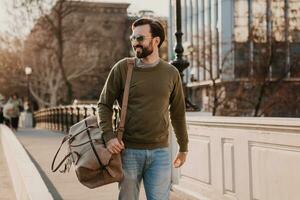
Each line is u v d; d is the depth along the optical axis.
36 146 17.34
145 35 3.79
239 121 5.75
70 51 53.19
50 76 52.50
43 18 48.84
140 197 7.23
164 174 3.91
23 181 6.09
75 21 58.44
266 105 23.89
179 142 4.26
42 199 4.83
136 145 3.84
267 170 5.30
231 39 33.38
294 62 25.44
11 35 52.75
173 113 4.15
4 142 15.53
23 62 53.75
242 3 37.34
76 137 3.85
